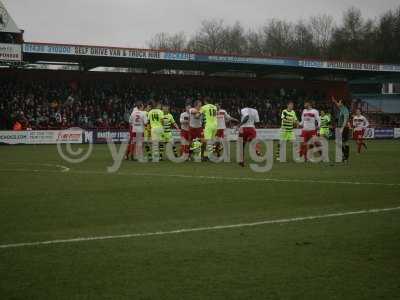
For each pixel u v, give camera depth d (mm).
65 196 11867
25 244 7496
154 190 12805
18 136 35531
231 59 44062
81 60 42812
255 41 91500
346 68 48781
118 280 6000
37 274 6207
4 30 37250
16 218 9352
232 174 16234
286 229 8492
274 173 16562
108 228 8547
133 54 40844
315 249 7285
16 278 6066
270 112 49125
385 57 81812
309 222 9023
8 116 38781
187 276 6137
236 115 47844
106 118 42469
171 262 6668
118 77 47219
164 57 41875
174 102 46688
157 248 7312
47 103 41812
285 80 53656
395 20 82750
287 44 88750
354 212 9906
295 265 6570
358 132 27781
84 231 8328
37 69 44562
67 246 7398
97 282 5934
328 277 6129
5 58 37344
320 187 13312
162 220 9203
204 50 88750
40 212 9930
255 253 7078
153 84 48562
